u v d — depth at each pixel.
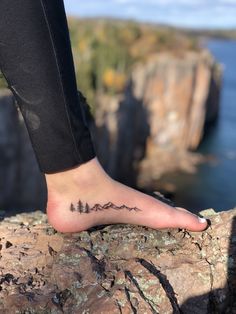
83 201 0.51
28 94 0.43
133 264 0.48
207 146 13.23
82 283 0.46
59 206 0.52
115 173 10.02
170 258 0.49
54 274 0.48
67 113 0.44
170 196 0.72
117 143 9.96
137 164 11.35
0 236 0.57
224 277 0.47
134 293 0.44
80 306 0.44
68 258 0.50
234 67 31.09
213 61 15.55
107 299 0.44
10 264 0.51
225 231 0.52
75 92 0.45
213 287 0.46
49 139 0.45
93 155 0.49
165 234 0.53
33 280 0.48
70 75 0.44
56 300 0.44
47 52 0.42
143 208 0.53
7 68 0.42
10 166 5.58
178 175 10.79
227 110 17.62
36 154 0.46
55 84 0.43
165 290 0.45
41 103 0.43
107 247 0.51
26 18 0.40
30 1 0.40
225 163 11.71
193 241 0.52
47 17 0.41
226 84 22.97
